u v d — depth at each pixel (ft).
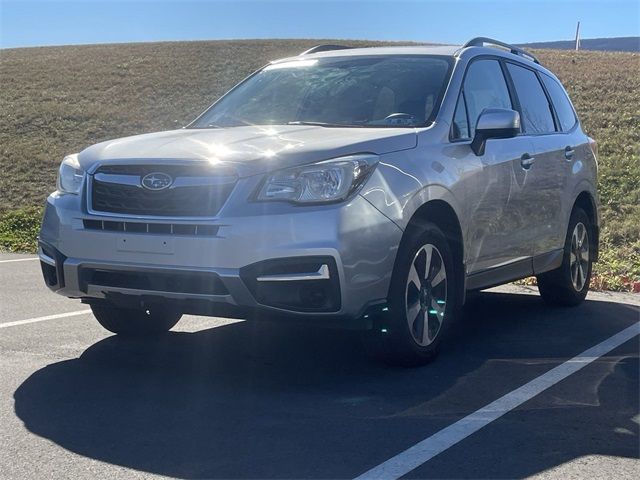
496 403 16.16
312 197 16.20
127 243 16.60
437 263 18.61
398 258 17.35
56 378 17.53
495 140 21.15
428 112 19.79
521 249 22.33
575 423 15.12
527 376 18.10
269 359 19.20
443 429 14.65
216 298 16.12
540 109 24.70
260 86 22.57
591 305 26.84
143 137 18.92
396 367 18.48
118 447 13.71
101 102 100.63
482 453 13.57
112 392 16.61
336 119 20.21
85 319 23.27
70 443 13.89
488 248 20.63
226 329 22.29
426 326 18.42
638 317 24.84
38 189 66.64
